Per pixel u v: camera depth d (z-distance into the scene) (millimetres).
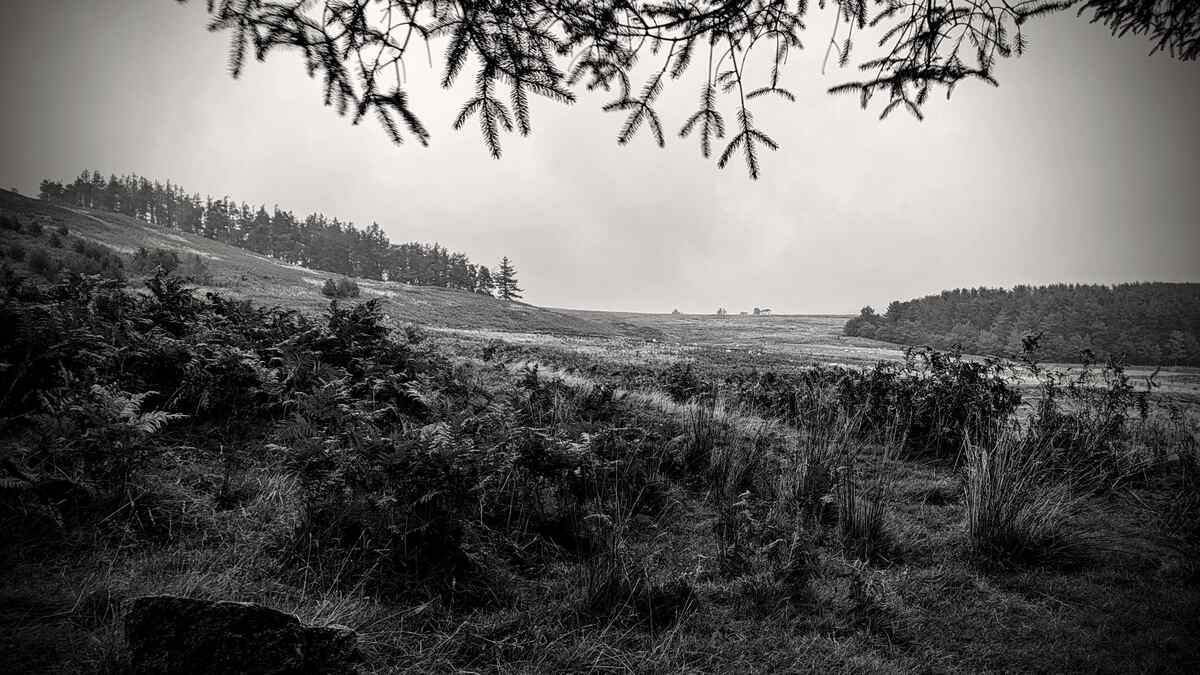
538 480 3742
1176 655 2576
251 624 1816
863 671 2400
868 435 6348
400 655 2182
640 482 4426
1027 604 3076
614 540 3254
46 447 2891
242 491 3318
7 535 2469
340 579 2596
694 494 4605
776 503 4293
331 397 3850
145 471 3221
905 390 6633
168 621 1793
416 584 2658
